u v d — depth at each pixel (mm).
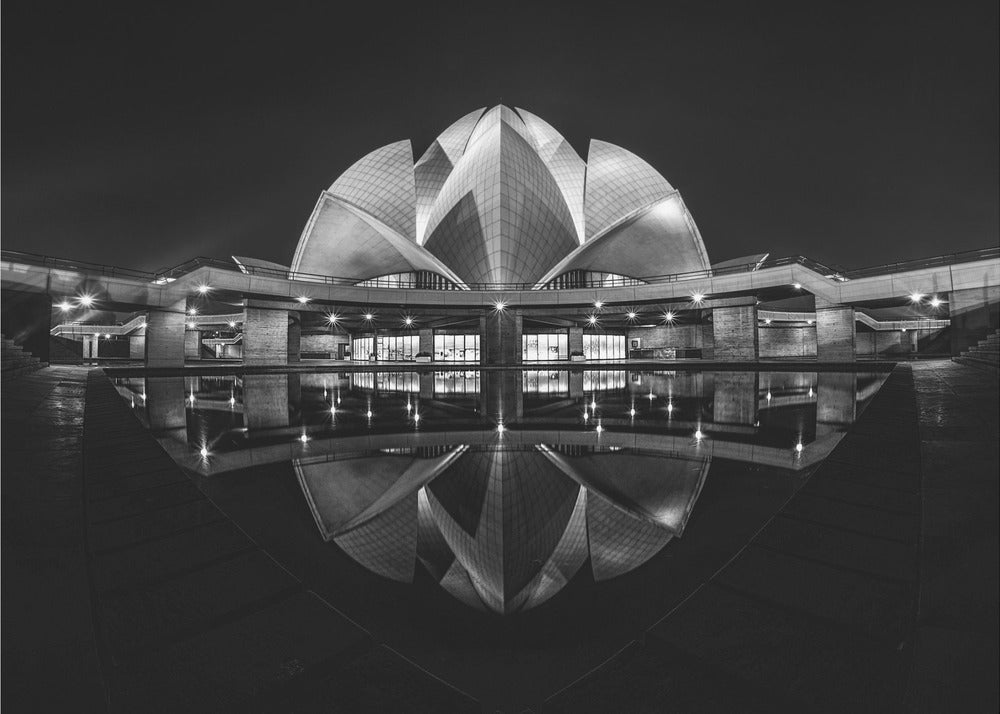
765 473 7590
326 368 32344
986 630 2084
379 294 35656
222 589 2783
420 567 4621
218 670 2137
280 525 5637
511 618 3713
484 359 38406
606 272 51531
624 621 3652
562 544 5129
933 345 47594
